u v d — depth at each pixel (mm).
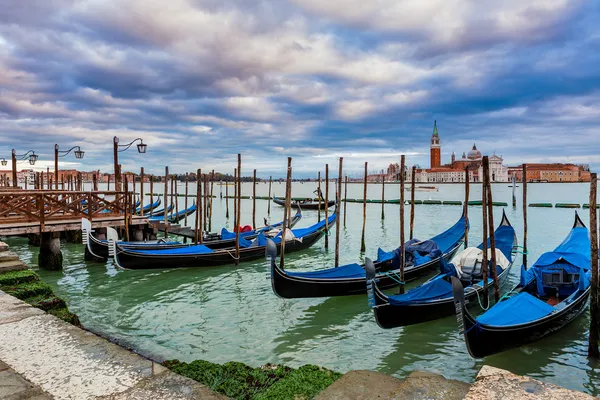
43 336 4930
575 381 7215
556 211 41438
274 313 10828
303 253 19625
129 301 11797
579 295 9711
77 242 21156
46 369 4070
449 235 17312
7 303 6324
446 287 10125
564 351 8391
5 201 15156
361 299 11883
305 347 8727
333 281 11422
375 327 9852
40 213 14766
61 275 14617
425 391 3713
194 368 4910
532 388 3230
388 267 13523
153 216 31094
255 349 8586
